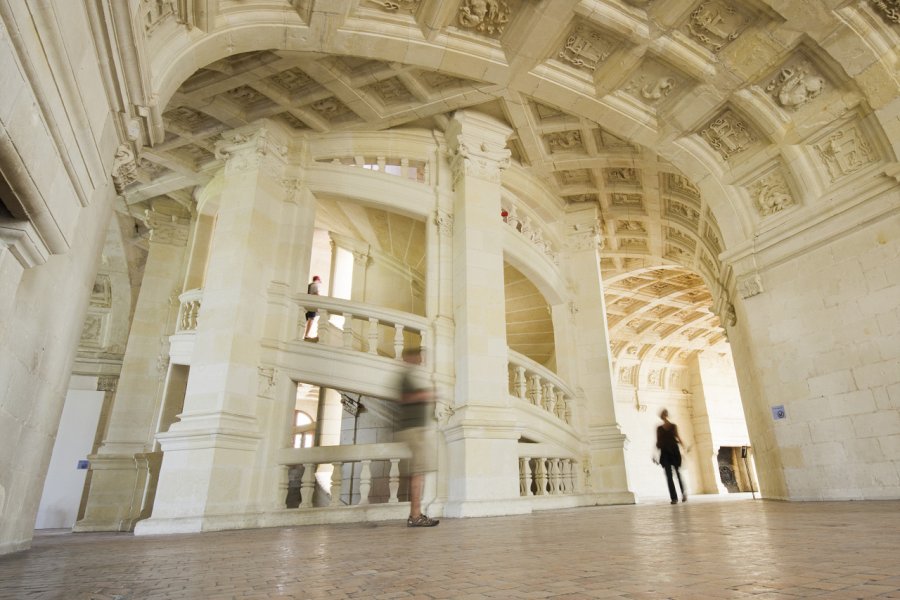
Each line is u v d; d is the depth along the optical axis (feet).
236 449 22.90
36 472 13.03
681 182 34.99
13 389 10.84
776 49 23.29
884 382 21.20
